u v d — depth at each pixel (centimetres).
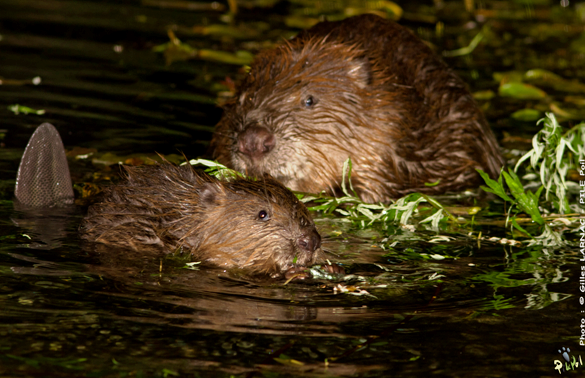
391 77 1419
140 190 1123
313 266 1005
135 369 696
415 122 1419
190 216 1091
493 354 758
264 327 802
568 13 2834
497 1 2984
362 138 1351
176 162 1395
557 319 847
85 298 856
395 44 1541
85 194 1244
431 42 2397
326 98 1335
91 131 1545
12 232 1068
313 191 1346
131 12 2595
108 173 1339
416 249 1095
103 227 1067
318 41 1389
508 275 992
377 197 1359
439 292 926
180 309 840
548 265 1034
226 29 2391
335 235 1152
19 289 870
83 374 683
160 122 1628
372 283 954
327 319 830
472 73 2112
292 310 854
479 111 1567
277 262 1032
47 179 1188
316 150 1315
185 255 1041
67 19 2431
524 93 1922
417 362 735
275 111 1305
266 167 1280
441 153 1446
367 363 730
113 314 816
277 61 1391
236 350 744
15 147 1416
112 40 2245
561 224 1223
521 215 1280
